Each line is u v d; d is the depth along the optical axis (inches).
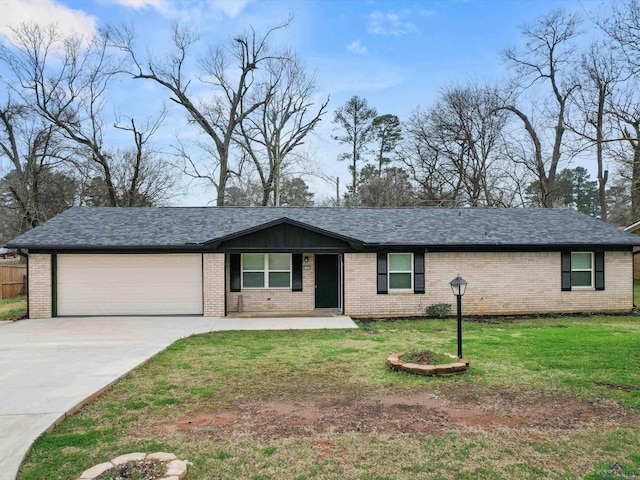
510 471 181.3
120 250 626.5
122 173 1384.1
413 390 287.6
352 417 242.4
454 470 182.7
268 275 685.3
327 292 695.7
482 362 354.6
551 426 227.6
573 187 2196.1
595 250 680.4
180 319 607.8
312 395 280.4
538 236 679.1
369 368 342.3
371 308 650.2
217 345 435.8
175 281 642.8
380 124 1728.6
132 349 415.8
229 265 679.7
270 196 1425.9
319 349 414.3
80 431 223.9
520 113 1261.1
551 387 290.7
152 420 239.5
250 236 639.1
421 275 658.2
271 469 184.1
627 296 686.5
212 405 262.7
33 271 626.2
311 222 717.9
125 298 638.5
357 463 189.3
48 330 524.7
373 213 775.7
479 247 656.4
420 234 676.7
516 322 588.1
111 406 261.7
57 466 185.3
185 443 209.2
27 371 333.4
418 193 1528.1
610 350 392.8
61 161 1205.7
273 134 1389.0
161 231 669.9
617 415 242.1
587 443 206.8
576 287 680.4
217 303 635.5
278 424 233.1
